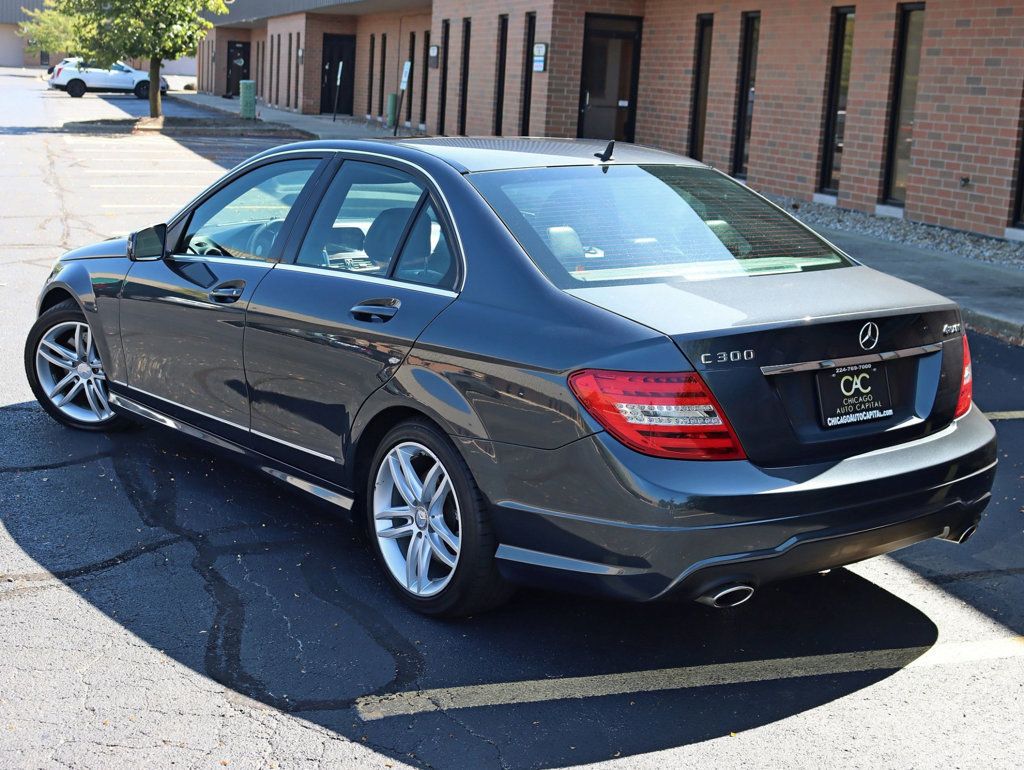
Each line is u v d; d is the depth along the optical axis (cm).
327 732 339
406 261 424
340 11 3609
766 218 447
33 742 327
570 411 352
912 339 380
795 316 357
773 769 323
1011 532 508
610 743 336
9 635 392
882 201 1504
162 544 472
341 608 420
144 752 324
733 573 347
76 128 2817
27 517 496
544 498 363
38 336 604
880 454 369
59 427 618
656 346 344
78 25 3219
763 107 1722
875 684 374
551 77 2038
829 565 365
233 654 384
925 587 451
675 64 1947
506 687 368
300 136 2886
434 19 2730
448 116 2652
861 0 1508
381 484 427
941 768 325
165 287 521
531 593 438
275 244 480
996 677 379
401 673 375
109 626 401
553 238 396
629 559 348
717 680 375
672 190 444
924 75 1405
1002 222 1311
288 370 456
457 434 384
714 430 343
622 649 396
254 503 521
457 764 324
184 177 1886
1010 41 1280
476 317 386
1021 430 662
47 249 1170
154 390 542
